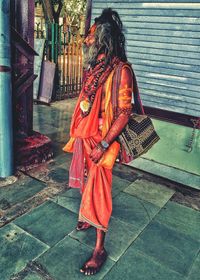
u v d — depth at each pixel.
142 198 3.27
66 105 7.09
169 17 3.29
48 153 4.01
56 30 7.04
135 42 3.60
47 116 6.07
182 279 2.21
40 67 7.06
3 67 3.03
